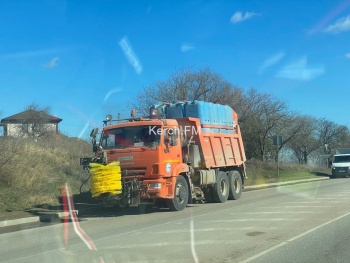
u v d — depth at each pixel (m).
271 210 13.84
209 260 7.16
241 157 19.39
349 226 10.34
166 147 13.76
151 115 15.04
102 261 7.30
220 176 17.28
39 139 25.62
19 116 38.47
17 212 13.84
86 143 24.25
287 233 9.55
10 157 16.56
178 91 37.50
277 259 7.18
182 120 15.70
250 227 10.44
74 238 9.80
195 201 17.25
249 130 43.66
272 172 37.84
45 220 13.16
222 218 12.17
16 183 16.06
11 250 8.66
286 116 47.22
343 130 82.31
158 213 13.99
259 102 45.16
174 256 7.48
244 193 22.08
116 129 14.15
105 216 13.88
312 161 75.25
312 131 72.00
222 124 17.78
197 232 9.88
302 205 15.12
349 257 7.28
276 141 31.16
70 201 16.17
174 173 13.99
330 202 15.89
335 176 38.94
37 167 17.77
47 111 40.25
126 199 13.28
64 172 19.31
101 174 12.82
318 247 8.08
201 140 15.77
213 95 38.22
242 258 7.27
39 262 7.43
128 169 13.54
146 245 8.49
